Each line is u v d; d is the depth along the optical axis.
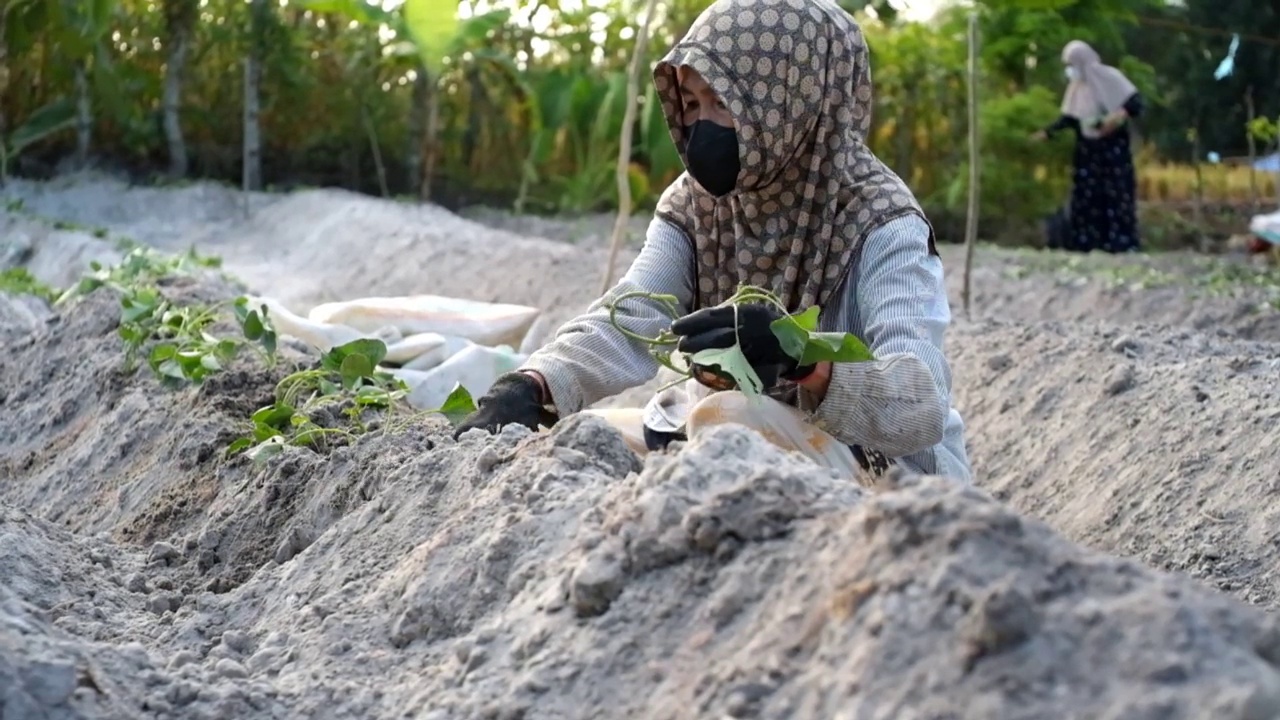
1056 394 6.06
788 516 2.00
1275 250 12.67
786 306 3.31
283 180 17.47
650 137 15.90
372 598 2.48
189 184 15.68
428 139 16.45
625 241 13.86
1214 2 17.75
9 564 2.83
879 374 2.87
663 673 1.88
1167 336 6.73
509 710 1.94
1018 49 14.95
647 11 6.10
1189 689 1.44
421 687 2.16
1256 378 5.46
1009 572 1.64
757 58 3.12
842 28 3.22
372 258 11.87
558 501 2.39
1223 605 1.57
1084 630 1.54
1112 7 12.24
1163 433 5.29
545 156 16.41
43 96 16.69
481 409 3.28
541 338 5.67
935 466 3.25
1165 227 16.61
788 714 1.67
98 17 13.60
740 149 3.13
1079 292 10.01
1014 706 1.49
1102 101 13.05
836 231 3.23
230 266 12.21
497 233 12.36
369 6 13.16
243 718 2.14
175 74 16.38
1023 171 16.02
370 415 3.97
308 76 17.05
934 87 16.53
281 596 2.75
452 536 2.48
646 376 3.43
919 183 17.11
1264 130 15.27
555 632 2.06
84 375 5.54
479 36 12.68
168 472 4.12
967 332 7.10
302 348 5.26
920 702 1.54
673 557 2.04
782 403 3.15
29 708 2.01
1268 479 4.68
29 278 8.24
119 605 2.87
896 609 1.65
